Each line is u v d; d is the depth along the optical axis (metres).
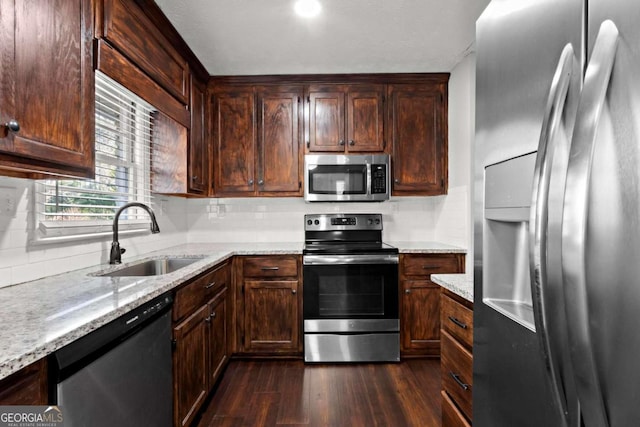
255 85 3.00
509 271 1.05
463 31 2.32
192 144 2.60
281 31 2.29
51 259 1.64
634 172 0.55
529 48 0.84
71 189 1.73
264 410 2.04
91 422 1.00
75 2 1.27
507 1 0.94
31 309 1.09
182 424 1.65
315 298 2.68
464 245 2.75
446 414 1.52
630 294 0.56
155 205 2.69
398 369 2.57
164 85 2.09
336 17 2.14
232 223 3.32
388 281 2.70
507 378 0.95
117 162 2.25
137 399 1.25
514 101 0.90
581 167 0.62
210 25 2.21
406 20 2.18
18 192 1.47
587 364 0.63
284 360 2.74
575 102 0.68
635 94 0.55
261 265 2.73
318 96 3.00
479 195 1.08
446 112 3.02
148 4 1.83
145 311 1.28
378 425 1.89
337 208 3.31
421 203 3.33
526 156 0.85
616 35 0.59
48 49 1.14
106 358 1.08
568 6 0.71
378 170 2.95
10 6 1.00
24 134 1.05
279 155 3.01
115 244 1.96
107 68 1.50
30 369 0.83
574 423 0.69
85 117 1.32
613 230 0.58
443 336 1.58
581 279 0.63
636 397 0.55
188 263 2.36
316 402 2.12
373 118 3.01
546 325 0.71
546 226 0.72
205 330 2.00
